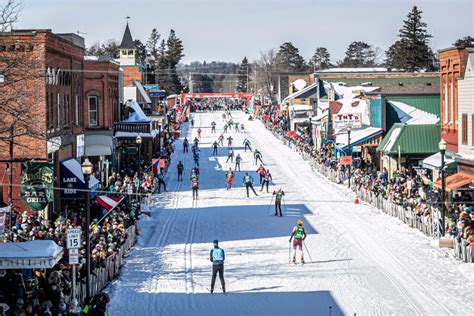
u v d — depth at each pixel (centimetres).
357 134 6406
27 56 3697
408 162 5656
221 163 7925
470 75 4341
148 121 6569
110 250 3072
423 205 4031
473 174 4262
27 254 2203
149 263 3344
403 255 3394
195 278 3036
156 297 2714
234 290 2825
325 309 2530
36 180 3419
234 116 14938
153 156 7406
